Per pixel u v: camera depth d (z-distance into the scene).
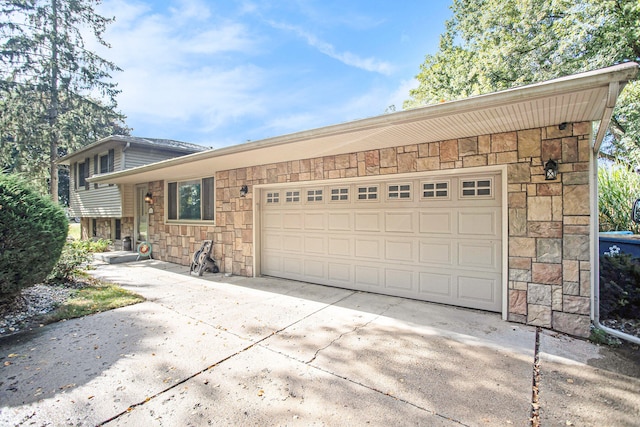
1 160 16.03
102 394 2.44
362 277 5.42
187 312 4.39
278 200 6.54
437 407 2.27
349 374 2.72
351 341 3.39
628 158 9.42
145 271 7.55
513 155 3.86
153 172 7.66
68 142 17.39
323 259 5.89
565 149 3.57
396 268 5.06
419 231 4.82
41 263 4.32
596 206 3.67
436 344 3.29
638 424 2.07
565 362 2.90
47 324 3.92
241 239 6.95
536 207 3.73
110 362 2.94
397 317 4.11
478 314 4.17
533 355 3.04
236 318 4.13
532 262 3.77
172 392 2.47
